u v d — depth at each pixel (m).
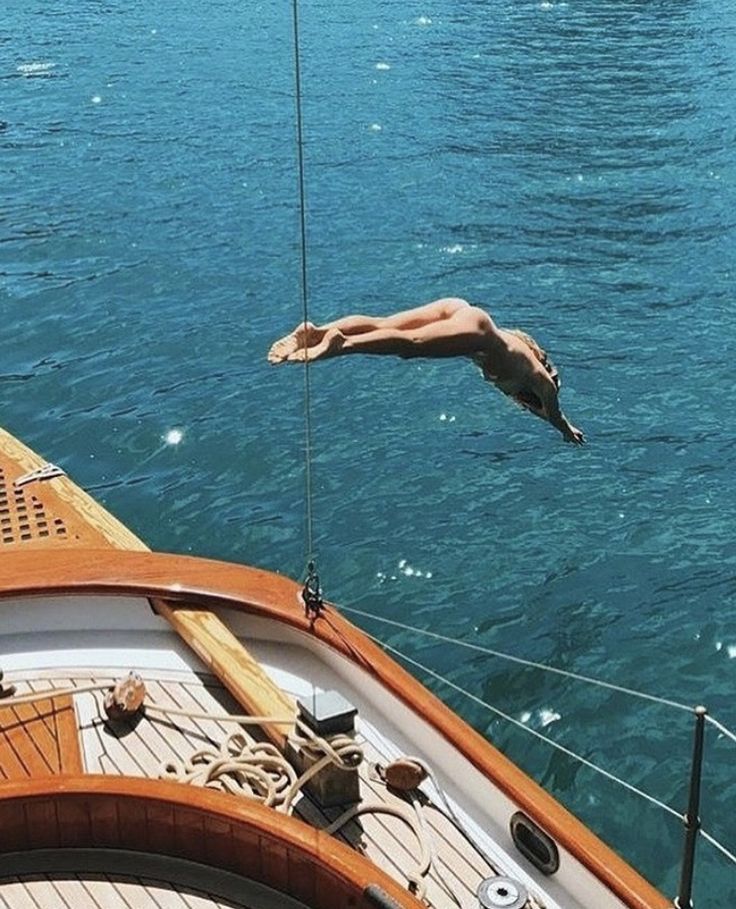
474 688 9.54
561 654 9.95
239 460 12.79
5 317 16.23
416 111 27.16
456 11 39.22
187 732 5.56
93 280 17.50
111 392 14.23
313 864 4.48
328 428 13.40
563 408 13.98
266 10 40.25
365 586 10.84
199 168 23.03
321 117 26.72
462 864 4.89
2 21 38.91
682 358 15.28
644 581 10.95
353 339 4.47
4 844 4.75
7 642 6.17
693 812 4.20
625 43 34.03
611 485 12.43
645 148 24.27
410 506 12.01
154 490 12.27
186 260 18.28
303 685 5.88
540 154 23.92
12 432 13.36
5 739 5.50
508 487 12.35
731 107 27.30
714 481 12.53
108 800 4.67
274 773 5.21
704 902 7.68
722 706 9.42
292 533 11.55
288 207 20.80
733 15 37.69
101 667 6.03
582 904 4.71
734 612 10.48
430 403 13.88
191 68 31.92
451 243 19.14
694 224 20.00
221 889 4.65
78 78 30.94
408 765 5.16
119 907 4.57
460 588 10.81
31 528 7.12
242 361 15.00
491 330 4.59
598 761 8.83
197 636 5.91
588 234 19.59
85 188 21.86
